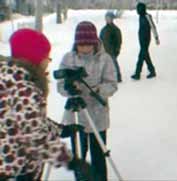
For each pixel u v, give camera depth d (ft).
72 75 16.03
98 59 17.40
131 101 33.88
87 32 17.03
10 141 10.28
